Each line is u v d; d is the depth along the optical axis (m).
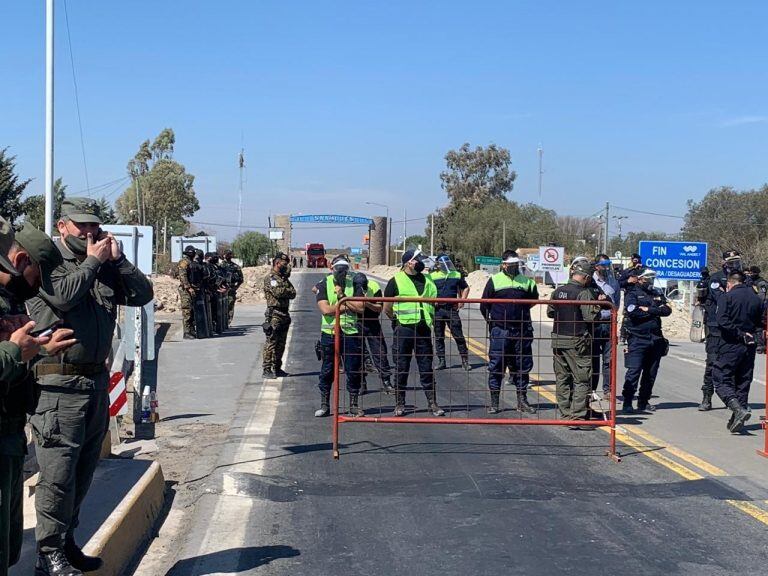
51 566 4.90
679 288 36.25
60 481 4.87
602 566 5.91
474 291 44.38
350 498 7.46
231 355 17.59
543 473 8.35
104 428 5.28
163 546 6.61
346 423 10.71
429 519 6.89
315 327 24.12
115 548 5.94
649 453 9.28
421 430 10.34
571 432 10.34
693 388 14.31
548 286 40.00
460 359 16.48
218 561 5.97
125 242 9.81
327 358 11.17
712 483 8.08
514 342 11.41
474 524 6.77
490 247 70.62
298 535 6.52
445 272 15.18
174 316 26.70
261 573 5.75
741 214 49.22
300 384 13.96
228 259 26.05
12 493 4.05
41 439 4.85
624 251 72.12
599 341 11.90
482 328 23.02
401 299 9.20
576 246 69.44
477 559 6.02
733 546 6.34
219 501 7.38
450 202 93.19
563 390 10.71
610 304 9.22
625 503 7.39
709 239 49.28
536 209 73.19
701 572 5.82
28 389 4.03
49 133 15.87
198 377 14.64
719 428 10.78
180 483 8.25
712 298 11.73
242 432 10.19
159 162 82.44
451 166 93.69
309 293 42.81
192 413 11.52
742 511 7.21
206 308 20.94
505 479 8.09
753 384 15.32
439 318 14.83
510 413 11.43
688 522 6.89
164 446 9.67
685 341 23.44
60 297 4.70
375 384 13.70
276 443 9.59
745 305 10.23
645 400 11.96
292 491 7.67
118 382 9.38
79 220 5.14
